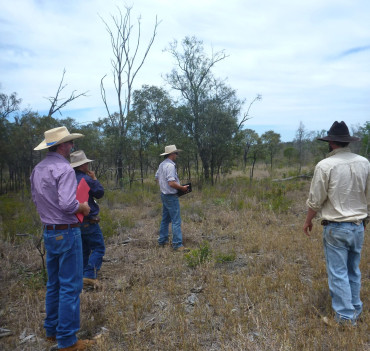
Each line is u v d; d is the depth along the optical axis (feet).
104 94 55.98
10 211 30.37
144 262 17.88
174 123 54.44
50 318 10.58
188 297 13.41
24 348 10.44
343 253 10.93
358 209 10.92
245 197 35.19
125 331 10.88
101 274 16.37
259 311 11.62
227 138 52.85
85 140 52.39
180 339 10.44
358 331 10.37
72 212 9.77
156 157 52.47
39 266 17.40
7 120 44.78
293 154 89.51
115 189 48.75
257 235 20.97
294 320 11.41
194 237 21.83
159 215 30.25
